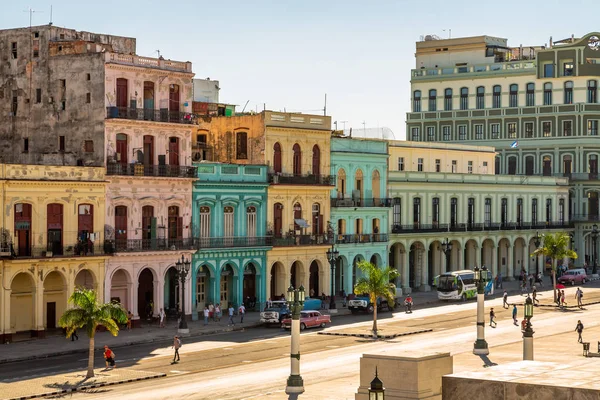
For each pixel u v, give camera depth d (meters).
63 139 84.94
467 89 147.25
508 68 144.62
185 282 86.62
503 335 79.19
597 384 33.16
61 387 57.59
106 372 62.59
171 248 85.44
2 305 74.06
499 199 127.19
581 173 140.88
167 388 57.53
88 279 81.38
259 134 95.56
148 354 69.94
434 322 87.50
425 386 44.34
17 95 87.69
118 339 75.81
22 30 87.50
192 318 87.50
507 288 118.50
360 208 105.25
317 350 71.81
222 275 91.81
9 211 74.81
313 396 54.62
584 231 141.00
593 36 141.25
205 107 101.25
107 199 81.50
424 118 149.75
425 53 152.50
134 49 95.19
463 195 121.25
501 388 33.94
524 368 36.78
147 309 85.62
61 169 78.00
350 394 55.06
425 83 150.00
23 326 77.12
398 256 112.94
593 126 141.00
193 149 97.44
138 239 83.75
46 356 69.00
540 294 112.19
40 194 76.69
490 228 124.62
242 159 96.81
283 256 96.12
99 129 82.75
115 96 83.25
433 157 122.88
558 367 37.03
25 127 87.19
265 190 94.75
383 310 95.75
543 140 142.62
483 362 65.06
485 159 131.62
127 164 82.88
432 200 116.88
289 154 97.69
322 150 101.12
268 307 86.19
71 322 60.75
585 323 87.06
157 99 86.06
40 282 76.31
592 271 139.75
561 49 141.75
